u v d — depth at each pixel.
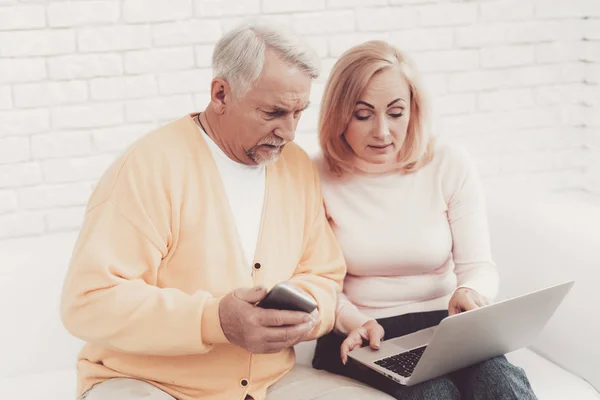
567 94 3.22
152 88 2.71
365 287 2.11
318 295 1.92
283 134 1.82
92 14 2.60
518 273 2.34
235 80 1.77
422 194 2.12
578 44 3.19
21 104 2.58
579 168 3.28
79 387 1.86
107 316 1.70
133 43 2.66
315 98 2.89
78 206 2.69
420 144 2.06
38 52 2.56
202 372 1.80
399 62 2.01
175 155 1.84
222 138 1.87
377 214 2.09
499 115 3.15
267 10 2.79
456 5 3.02
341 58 2.03
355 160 2.10
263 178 1.94
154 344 1.70
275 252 1.91
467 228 2.12
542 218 2.35
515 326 1.85
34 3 2.54
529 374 2.10
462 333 1.74
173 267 1.82
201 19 2.72
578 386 2.06
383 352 1.93
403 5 2.95
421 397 1.84
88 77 2.63
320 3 2.85
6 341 2.16
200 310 1.69
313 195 2.04
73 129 2.64
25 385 2.09
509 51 3.12
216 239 1.83
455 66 3.06
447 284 2.15
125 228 1.76
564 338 2.16
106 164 2.70
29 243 2.40
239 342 1.68
